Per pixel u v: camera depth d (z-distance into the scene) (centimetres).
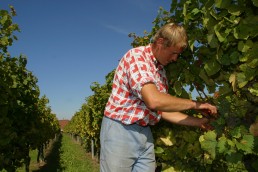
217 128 244
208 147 240
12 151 765
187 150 315
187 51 298
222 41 236
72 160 1902
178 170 324
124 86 277
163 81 301
